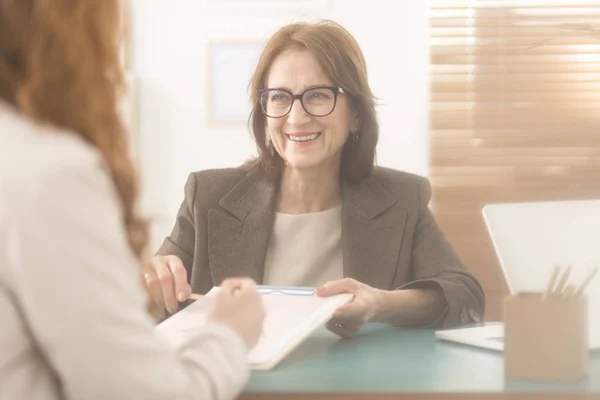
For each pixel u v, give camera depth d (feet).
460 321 5.96
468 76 14.25
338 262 7.23
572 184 14.25
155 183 14.74
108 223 3.14
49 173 3.00
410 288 6.03
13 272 2.97
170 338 4.90
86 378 3.07
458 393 4.05
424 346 5.17
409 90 14.37
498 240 5.47
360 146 7.29
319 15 14.37
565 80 14.11
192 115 14.66
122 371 3.11
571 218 5.42
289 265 7.21
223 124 14.61
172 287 6.11
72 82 3.22
